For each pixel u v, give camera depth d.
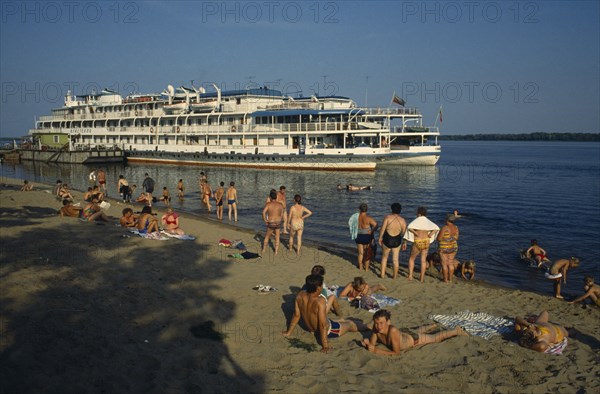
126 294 8.91
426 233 12.12
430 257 14.38
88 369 6.01
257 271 12.13
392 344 7.65
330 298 8.91
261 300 9.76
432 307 10.28
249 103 59.78
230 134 59.06
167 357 6.71
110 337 7.02
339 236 20.73
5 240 12.34
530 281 14.70
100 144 70.88
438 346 8.04
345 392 6.39
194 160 62.69
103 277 9.76
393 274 12.52
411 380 6.86
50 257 10.76
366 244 13.11
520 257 17.23
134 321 7.78
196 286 10.21
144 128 68.44
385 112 57.94
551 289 13.90
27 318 7.09
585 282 11.29
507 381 6.96
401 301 10.61
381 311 7.72
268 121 57.31
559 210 30.80
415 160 60.44
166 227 16.03
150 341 7.14
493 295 11.48
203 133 61.53
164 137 66.56
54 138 73.56
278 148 56.09
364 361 7.36
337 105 57.59
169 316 8.23
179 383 6.06
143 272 10.62
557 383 6.96
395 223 12.21
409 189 41.41
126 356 6.53
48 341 6.52
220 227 19.97
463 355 7.76
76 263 10.52
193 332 7.72
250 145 58.78
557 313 10.43
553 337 8.12
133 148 68.50
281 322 8.67
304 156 54.75
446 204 33.28
